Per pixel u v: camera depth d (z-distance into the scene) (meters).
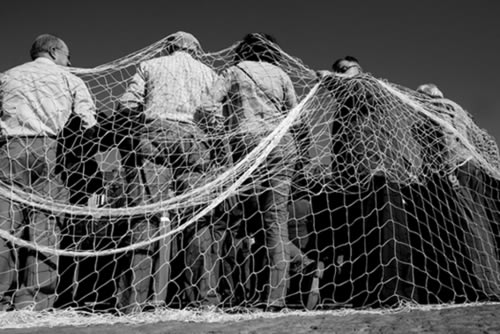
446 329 2.27
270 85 3.76
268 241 3.45
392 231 3.58
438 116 4.40
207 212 3.50
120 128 3.79
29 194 3.33
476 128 4.71
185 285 3.48
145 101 3.76
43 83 3.55
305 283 4.13
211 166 3.81
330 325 2.46
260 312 3.13
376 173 3.73
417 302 3.56
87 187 3.87
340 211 4.12
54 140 3.55
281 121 3.71
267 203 3.53
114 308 3.34
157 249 3.48
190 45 4.04
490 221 4.28
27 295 3.17
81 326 2.58
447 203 4.07
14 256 3.31
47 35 3.86
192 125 3.72
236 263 3.74
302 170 3.97
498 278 3.90
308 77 4.18
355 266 3.87
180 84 3.76
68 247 3.71
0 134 3.47
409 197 4.04
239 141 3.71
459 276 3.87
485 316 2.62
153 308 3.30
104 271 3.86
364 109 3.88
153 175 3.56
